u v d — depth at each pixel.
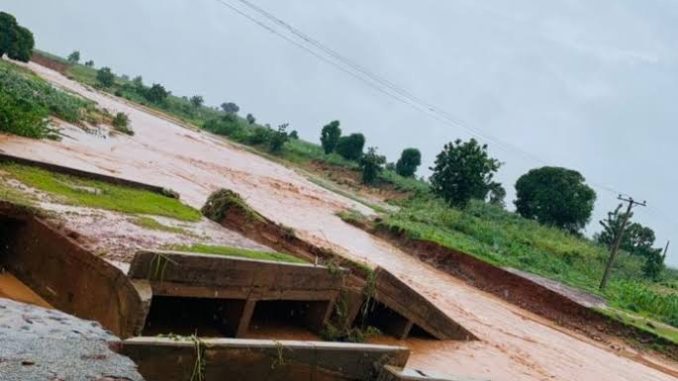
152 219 10.98
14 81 29.38
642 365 19.33
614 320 22.89
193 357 5.20
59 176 12.03
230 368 5.54
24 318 4.50
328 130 68.00
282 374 6.07
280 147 65.94
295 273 9.62
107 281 7.39
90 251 7.75
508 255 31.95
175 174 26.11
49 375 3.78
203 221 12.65
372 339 11.59
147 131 42.97
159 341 4.93
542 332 19.86
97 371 4.05
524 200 46.72
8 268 8.72
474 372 11.74
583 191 45.22
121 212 10.70
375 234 30.44
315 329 10.51
